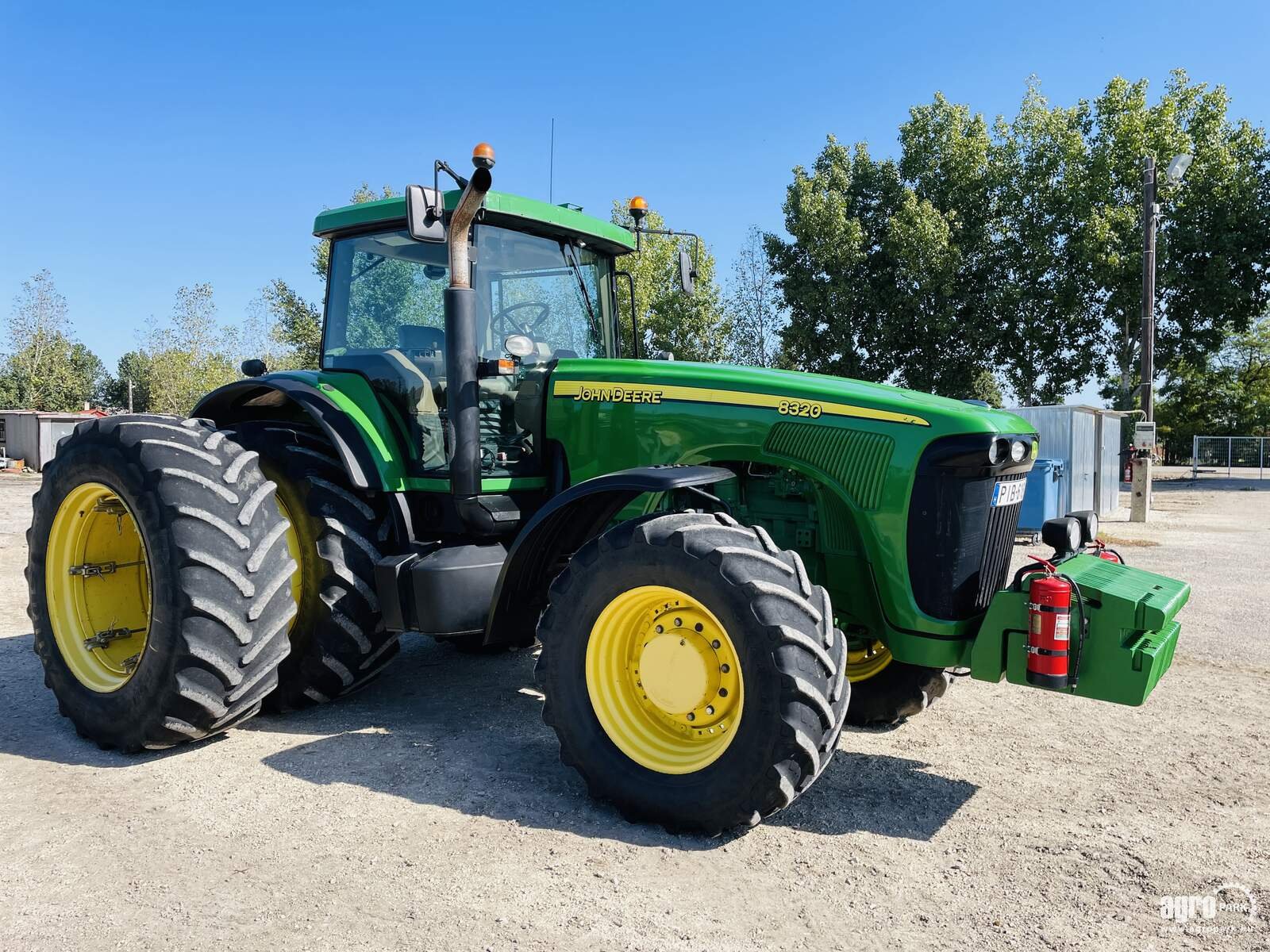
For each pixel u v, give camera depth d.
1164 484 24.98
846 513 3.46
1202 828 3.04
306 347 27.55
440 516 4.19
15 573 8.37
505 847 2.82
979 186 24.39
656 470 3.18
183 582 3.46
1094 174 22.84
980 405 3.60
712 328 25.38
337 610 3.95
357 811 3.09
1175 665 5.29
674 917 2.41
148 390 41.06
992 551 3.34
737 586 2.80
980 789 3.39
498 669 5.07
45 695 4.54
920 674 3.97
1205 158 22.94
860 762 3.68
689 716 2.99
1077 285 22.95
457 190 3.85
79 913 2.39
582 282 4.53
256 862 2.70
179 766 3.53
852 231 24.34
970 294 24.44
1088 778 3.51
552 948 2.25
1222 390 41.03
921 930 2.37
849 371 25.42
